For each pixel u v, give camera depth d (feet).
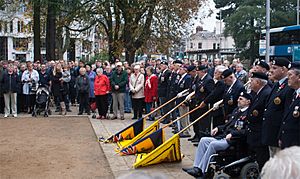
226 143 20.61
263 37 99.50
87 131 37.60
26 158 27.17
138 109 45.21
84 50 133.69
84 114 49.60
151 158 25.07
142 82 44.73
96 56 106.42
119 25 84.53
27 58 172.45
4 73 46.68
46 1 64.85
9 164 25.59
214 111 27.53
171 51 87.61
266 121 18.28
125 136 32.22
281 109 17.92
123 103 45.50
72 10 75.66
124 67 49.88
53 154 28.37
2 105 49.08
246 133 20.06
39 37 71.56
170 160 25.73
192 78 33.32
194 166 21.36
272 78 18.48
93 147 30.73
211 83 30.19
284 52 98.07
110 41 86.84
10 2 78.95
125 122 43.24
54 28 72.08
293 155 6.16
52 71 49.19
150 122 43.29
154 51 85.97
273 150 18.22
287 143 16.62
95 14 84.99
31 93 48.01
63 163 25.95
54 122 42.96
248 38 153.99
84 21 85.25
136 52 86.53
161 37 82.89
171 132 37.11
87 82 48.73
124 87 45.32
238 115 21.77
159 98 43.86
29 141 32.81
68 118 46.06
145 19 81.66
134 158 27.22
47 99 47.19
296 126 16.55
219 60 46.32
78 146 31.04
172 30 82.69
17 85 47.65
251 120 19.45
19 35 151.64
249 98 21.44
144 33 81.87
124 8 78.64
